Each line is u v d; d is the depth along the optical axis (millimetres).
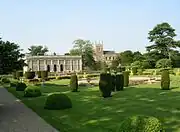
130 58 101562
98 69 116562
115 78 27953
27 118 14594
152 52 73625
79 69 112750
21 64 19672
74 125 12422
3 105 20422
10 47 18828
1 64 18594
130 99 21047
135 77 51156
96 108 17188
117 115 14547
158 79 41031
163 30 73062
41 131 11352
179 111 14891
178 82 34844
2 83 52656
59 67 108188
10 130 11703
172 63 70188
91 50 117688
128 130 7250
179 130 10766
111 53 154625
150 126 7207
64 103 17328
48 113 15969
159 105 17250
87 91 29562
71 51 118250
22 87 32969
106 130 11188
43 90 32875
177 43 73312
